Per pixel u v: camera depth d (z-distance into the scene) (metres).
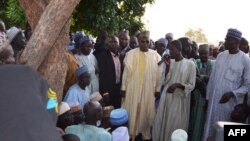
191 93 5.60
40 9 2.62
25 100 1.54
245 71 4.68
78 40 5.86
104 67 5.87
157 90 5.77
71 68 5.05
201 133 5.54
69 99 4.61
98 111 3.70
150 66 5.69
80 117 3.98
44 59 2.55
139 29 11.88
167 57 5.54
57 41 2.67
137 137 5.84
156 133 5.45
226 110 4.73
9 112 1.49
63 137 3.08
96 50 6.07
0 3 10.81
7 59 2.17
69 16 2.37
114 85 5.96
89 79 4.80
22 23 9.95
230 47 4.71
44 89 1.75
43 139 1.46
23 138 1.43
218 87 4.79
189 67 5.27
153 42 8.19
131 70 5.68
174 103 5.30
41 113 1.54
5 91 1.55
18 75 1.64
